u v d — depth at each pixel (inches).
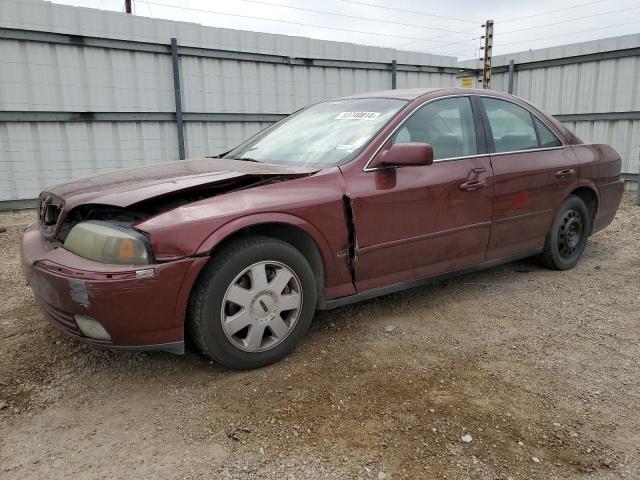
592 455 89.5
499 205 159.8
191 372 116.7
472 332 137.9
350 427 96.1
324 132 149.3
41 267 105.5
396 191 134.4
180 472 85.4
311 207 119.9
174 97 365.4
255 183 119.0
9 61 304.5
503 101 171.6
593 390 109.7
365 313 150.1
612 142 402.9
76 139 332.2
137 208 110.0
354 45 444.5
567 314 150.5
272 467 86.1
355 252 128.3
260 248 112.5
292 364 119.7
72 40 320.5
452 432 94.8
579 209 190.1
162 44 353.1
